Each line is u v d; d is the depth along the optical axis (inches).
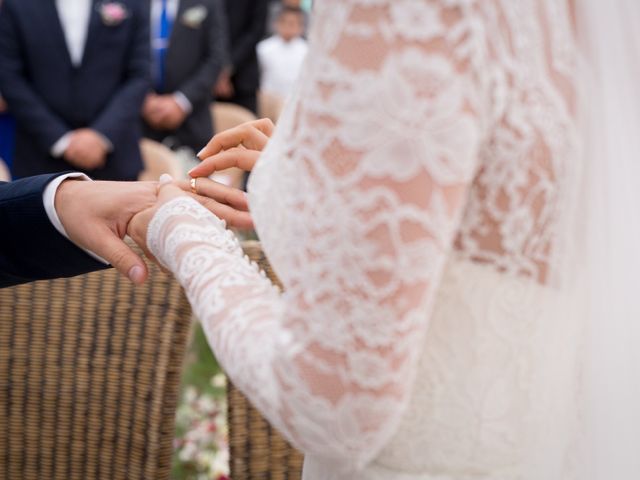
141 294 75.7
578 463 48.2
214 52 220.8
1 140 185.5
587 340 47.4
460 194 39.6
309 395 40.4
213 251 47.5
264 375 42.3
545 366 45.9
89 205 61.0
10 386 77.0
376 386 40.1
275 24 302.5
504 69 41.0
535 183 42.8
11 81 170.6
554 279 45.3
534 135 42.1
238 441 73.2
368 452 41.7
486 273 44.1
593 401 47.7
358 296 39.3
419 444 45.8
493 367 44.9
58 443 76.8
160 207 51.8
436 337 44.7
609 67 45.6
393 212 38.7
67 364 76.6
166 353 74.9
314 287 40.0
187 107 215.8
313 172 40.3
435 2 38.7
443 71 38.5
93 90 173.8
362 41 38.9
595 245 45.8
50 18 170.7
